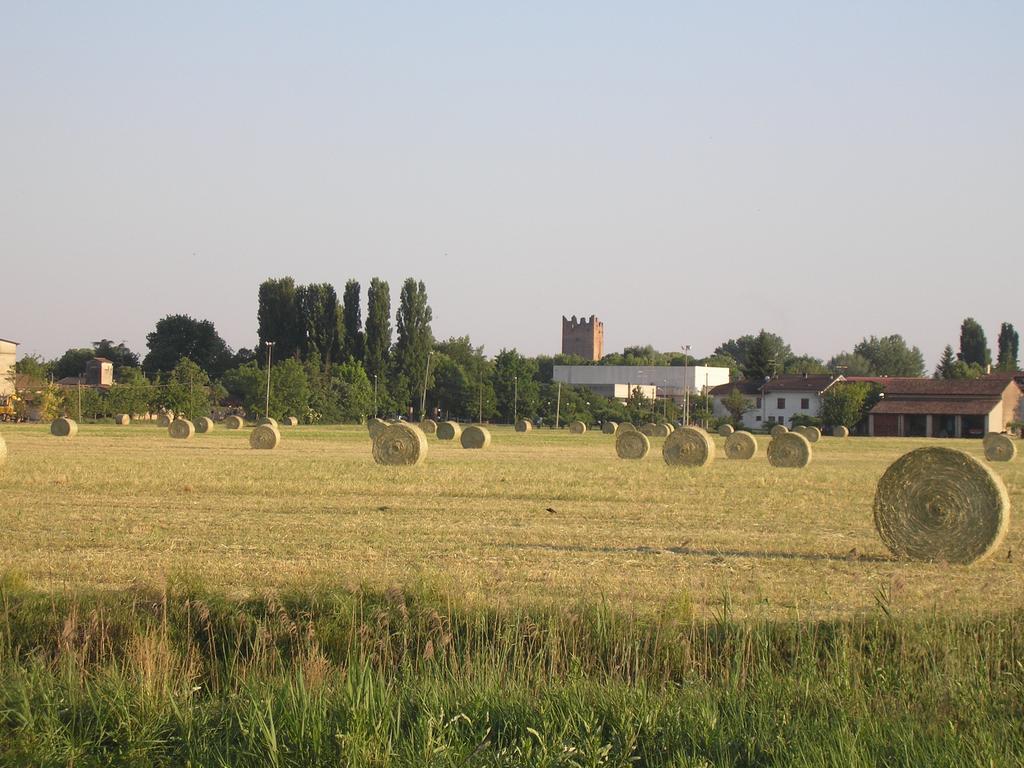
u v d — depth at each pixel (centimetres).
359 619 1883
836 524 3569
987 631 1759
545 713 1481
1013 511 4059
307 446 8950
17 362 19388
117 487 4512
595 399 19875
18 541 2947
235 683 1742
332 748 1427
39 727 1533
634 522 3528
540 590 2216
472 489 4562
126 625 1891
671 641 1783
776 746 1399
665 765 1395
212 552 2780
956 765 1345
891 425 15825
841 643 1717
